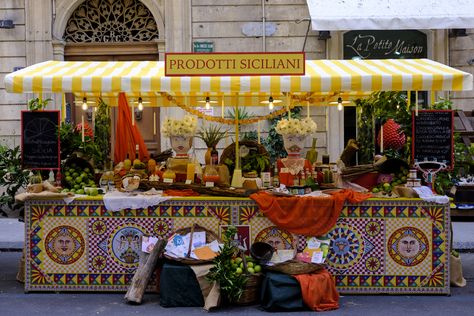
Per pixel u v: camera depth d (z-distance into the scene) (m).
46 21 11.95
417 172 7.07
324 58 11.89
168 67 6.33
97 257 6.48
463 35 11.71
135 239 6.46
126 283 6.48
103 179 7.08
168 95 8.16
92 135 7.95
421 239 6.39
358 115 8.45
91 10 12.29
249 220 6.41
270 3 11.91
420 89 6.41
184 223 6.44
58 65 7.34
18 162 7.26
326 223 6.31
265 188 6.88
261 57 6.33
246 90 6.33
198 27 11.94
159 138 12.11
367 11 10.50
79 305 6.11
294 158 7.18
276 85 6.32
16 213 11.77
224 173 7.00
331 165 7.26
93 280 6.50
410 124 7.18
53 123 6.96
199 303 6.04
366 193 6.66
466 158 7.33
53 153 6.94
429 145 6.96
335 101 8.91
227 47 11.93
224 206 6.42
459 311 5.89
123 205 6.40
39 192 6.52
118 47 12.20
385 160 6.96
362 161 7.95
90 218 6.47
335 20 10.32
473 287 6.86
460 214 11.09
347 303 6.15
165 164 7.55
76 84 6.39
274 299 5.82
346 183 7.00
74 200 6.47
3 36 11.99
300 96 8.59
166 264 6.15
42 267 6.52
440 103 7.31
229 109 11.64
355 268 6.40
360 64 7.34
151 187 6.77
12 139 12.02
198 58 6.34
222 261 5.97
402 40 11.89
